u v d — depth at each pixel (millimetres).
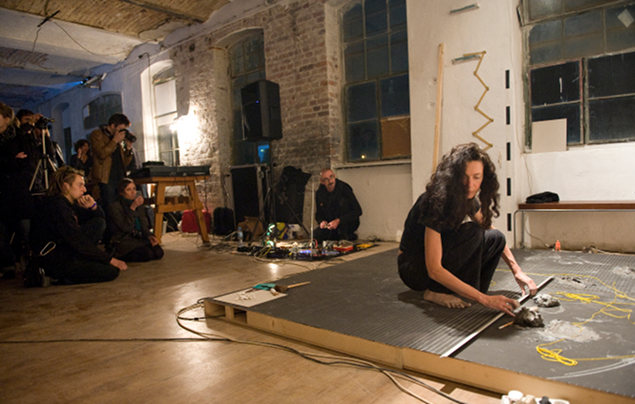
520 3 4129
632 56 3709
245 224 5723
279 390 1503
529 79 4207
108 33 7406
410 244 2131
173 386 1577
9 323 2471
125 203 4320
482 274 2109
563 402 1235
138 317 2480
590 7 3873
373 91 5336
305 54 5566
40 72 9664
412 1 4383
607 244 3738
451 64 4195
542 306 2057
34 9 6316
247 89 5480
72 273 3395
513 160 3932
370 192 5223
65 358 1906
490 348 1589
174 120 7922
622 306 2021
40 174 4156
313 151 5578
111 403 1470
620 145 3697
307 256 4039
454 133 4227
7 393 1585
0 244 3854
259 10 6039
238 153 6961
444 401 1378
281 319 2055
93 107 10148
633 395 1199
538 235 4066
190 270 3809
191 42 7113
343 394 1455
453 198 1824
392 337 1739
